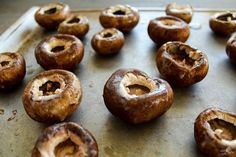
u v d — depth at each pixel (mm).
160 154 163
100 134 174
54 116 173
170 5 286
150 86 185
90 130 177
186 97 201
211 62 235
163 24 249
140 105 167
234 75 221
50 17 265
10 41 255
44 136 153
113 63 234
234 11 289
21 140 171
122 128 178
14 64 206
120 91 175
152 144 168
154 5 377
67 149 153
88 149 149
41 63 221
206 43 257
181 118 185
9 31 269
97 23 287
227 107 193
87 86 210
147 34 271
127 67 229
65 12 272
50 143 151
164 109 176
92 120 184
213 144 153
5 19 357
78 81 188
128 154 162
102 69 227
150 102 169
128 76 188
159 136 173
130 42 260
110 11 272
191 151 165
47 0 400
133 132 175
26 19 290
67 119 184
